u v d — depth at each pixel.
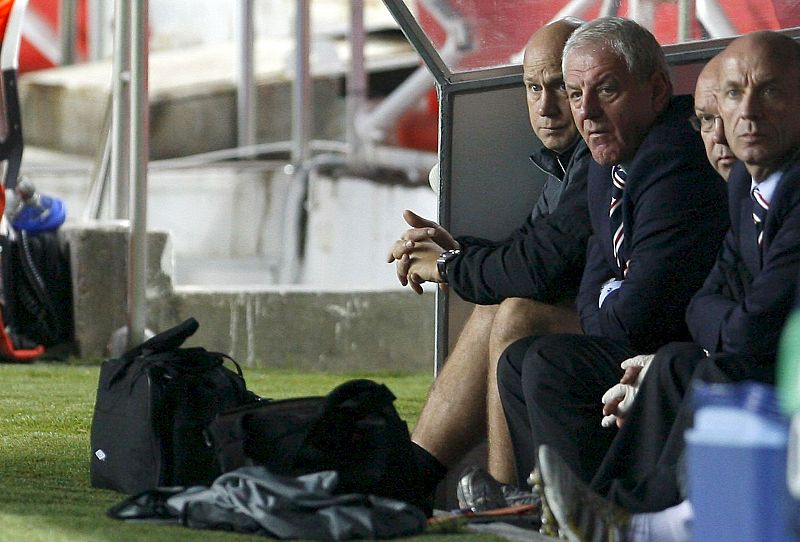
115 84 28.70
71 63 53.03
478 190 13.14
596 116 10.97
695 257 10.59
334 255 41.84
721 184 10.73
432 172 13.93
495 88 13.09
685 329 10.77
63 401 20.81
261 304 29.53
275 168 42.84
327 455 10.35
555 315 11.61
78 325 28.05
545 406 10.54
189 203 43.50
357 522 9.77
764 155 9.52
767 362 9.42
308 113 42.50
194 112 50.09
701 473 7.08
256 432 10.46
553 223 11.52
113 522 10.44
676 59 12.51
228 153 44.75
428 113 43.81
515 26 13.38
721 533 6.97
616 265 11.15
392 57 49.34
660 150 10.78
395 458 10.52
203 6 54.31
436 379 12.10
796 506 6.56
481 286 11.71
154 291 29.06
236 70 50.66
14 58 26.12
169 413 11.74
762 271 9.49
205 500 10.15
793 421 6.54
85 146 50.56
